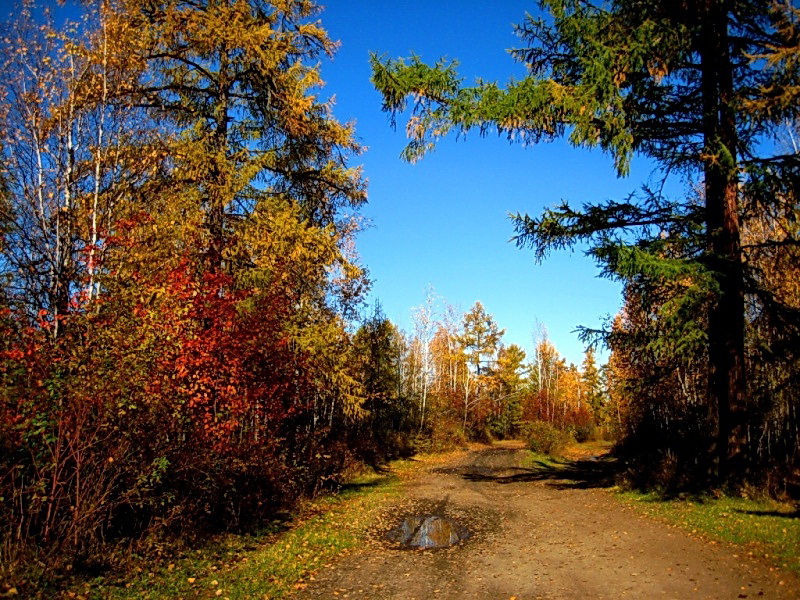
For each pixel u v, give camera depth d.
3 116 9.33
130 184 11.16
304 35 14.07
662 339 11.84
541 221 12.91
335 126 14.35
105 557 7.08
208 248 11.77
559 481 18.89
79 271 9.27
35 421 6.61
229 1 13.21
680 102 13.06
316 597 6.48
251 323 10.17
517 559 8.09
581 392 69.69
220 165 12.27
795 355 12.15
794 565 6.82
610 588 6.46
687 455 16.42
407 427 36.16
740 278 11.92
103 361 7.21
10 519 6.85
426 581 7.08
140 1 12.01
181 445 8.47
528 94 11.36
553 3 11.71
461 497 14.96
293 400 12.36
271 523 10.60
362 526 10.77
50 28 9.82
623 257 10.98
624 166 11.05
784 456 14.45
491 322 55.31
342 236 16.19
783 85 10.50
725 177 11.92
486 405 55.06
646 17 11.14
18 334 7.25
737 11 11.54
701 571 6.89
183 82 13.41
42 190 9.32
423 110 12.06
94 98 10.23
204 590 6.59
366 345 23.91
